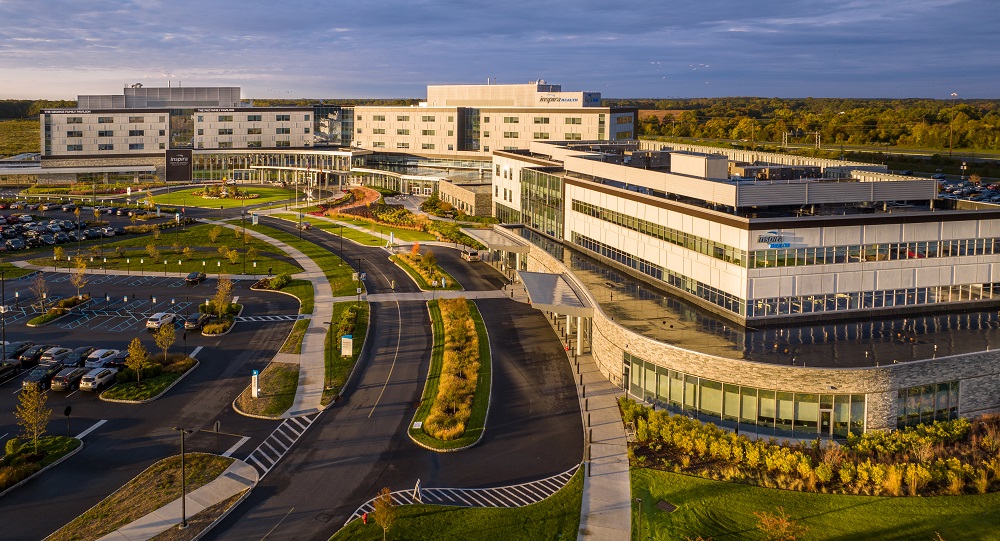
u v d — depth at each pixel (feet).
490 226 479.00
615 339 231.50
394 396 224.33
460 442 193.67
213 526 156.97
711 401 206.18
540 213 379.96
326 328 286.87
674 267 262.06
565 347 263.29
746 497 168.45
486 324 292.40
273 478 177.06
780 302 229.04
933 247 239.09
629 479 176.65
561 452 190.39
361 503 166.50
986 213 241.55
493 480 176.76
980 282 245.65
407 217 505.25
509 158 444.55
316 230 486.38
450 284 348.59
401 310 311.27
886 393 194.59
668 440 191.93
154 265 388.78
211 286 351.25
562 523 159.02
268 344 270.05
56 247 391.24
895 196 243.40
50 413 195.31
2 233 447.01
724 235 233.55
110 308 314.76
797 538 151.02
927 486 171.73
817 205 244.83
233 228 482.69
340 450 190.80
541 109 634.02
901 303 239.30
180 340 273.95
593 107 622.13
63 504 165.78
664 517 160.86
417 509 163.53
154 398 221.66
